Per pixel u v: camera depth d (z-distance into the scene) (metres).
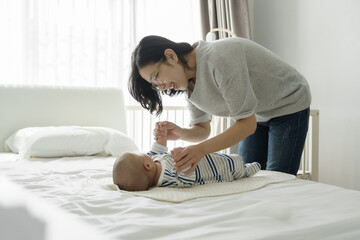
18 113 2.47
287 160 1.47
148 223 0.76
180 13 3.34
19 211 0.84
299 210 0.89
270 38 3.52
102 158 2.13
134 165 1.24
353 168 2.78
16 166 1.71
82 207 0.91
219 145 1.16
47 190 1.15
